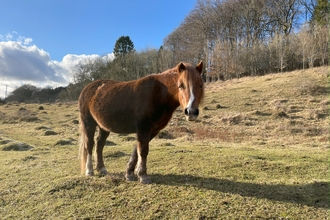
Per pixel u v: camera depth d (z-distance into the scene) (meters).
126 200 3.82
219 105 21.69
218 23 50.94
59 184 4.50
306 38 34.03
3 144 9.80
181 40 55.56
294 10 45.47
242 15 48.62
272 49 38.53
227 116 17.62
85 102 5.10
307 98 21.66
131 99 4.33
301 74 29.52
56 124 17.69
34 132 13.91
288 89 24.75
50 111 25.47
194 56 48.47
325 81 24.64
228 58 42.09
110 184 4.44
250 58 40.53
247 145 9.64
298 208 3.41
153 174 5.00
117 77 49.28
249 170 5.18
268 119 16.88
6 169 5.98
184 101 3.72
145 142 4.32
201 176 4.79
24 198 4.20
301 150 8.08
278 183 4.34
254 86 29.14
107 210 3.57
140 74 50.28
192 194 3.89
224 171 5.10
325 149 8.33
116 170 5.47
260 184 4.30
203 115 18.88
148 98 4.21
